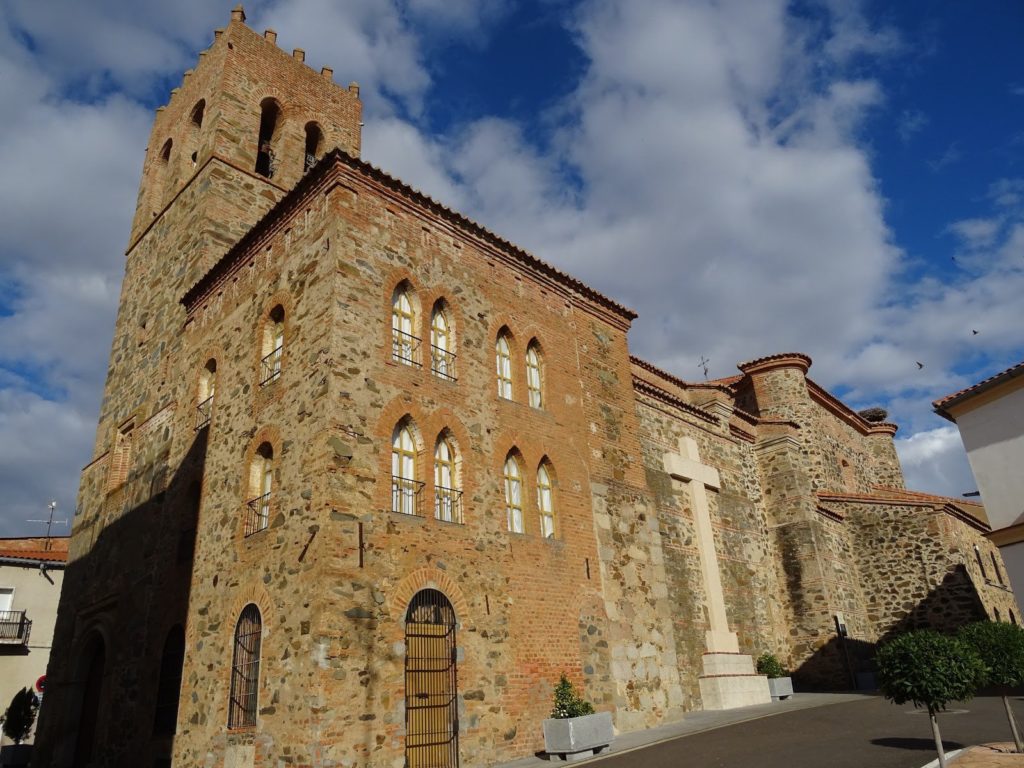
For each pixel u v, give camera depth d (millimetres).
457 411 17641
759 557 28250
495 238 20406
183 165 28125
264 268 19438
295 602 14250
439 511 16609
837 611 27938
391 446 15992
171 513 20969
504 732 15547
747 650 25438
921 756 12648
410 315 17766
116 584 22781
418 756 14055
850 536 31250
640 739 16719
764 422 31250
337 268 16375
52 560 37406
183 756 16562
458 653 15297
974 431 18484
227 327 20609
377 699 13680
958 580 28547
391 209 18156
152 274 27344
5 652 35188
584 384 22047
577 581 18812
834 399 37188
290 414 16297
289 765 13102
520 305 20891
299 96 29109
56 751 22500
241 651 15758
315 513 14461
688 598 23594
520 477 18938
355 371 15781
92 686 23250
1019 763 11555
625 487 21828
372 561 14547
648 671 19609
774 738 15219
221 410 19422
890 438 42031
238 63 27297
